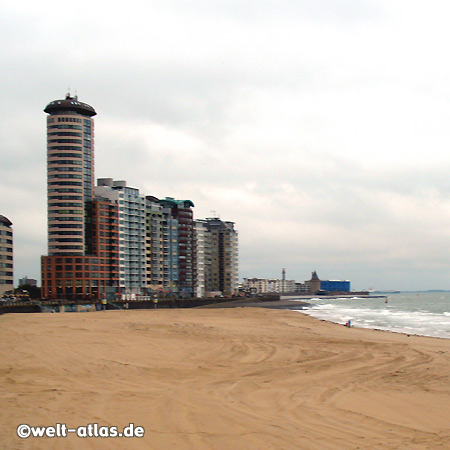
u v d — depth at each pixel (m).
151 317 99.94
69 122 175.38
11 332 48.50
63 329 53.56
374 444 12.81
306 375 25.88
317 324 83.62
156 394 19.31
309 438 13.16
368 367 29.14
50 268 171.62
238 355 34.06
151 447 11.98
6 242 159.50
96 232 180.75
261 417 15.61
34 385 20.73
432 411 17.53
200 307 184.12
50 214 174.12
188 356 32.72
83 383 21.59
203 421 14.77
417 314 143.00
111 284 184.62
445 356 34.91
